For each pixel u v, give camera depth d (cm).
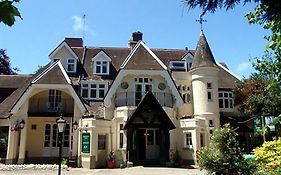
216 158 1284
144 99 2459
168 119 2472
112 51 3434
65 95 2861
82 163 2452
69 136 2820
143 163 2456
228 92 3166
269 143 1101
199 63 2978
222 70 3453
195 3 342
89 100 2894
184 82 3078
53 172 2081
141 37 3600
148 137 2645
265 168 1079
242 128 2927
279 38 542
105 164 2522
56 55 3122
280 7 331
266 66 619
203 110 2855
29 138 2852
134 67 2772
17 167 2202
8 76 3259
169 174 1906
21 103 2603
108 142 2578
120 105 2727
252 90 2666
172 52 3491
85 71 3111
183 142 2675
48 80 2648
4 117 2683
